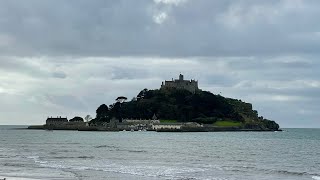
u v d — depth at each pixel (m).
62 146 126.25
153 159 79.38
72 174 53.75
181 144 144.38
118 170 58.84
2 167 61.66
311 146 131.62
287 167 66.69
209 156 88.62
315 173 58.16
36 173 54.56
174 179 49.97
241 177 53.06
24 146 124.81
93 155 88.38
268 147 126.12
